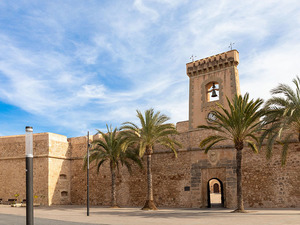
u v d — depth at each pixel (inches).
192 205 1251.2
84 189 1576.0
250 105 1002.7
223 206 1237.1
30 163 306.3
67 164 1615.4
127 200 1449.3
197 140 1294.3
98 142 1384.1
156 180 1374.3
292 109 846.5
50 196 1489.9
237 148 975.6
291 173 1090.1
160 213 970.1
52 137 1551.4
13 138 1611.7
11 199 1513.3
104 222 722.2
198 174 1262.3
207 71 1338.6
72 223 701.9
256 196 1139.9
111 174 1380.4
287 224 591.8
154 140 1180.5
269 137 946.1
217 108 1274.6
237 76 1284.4
